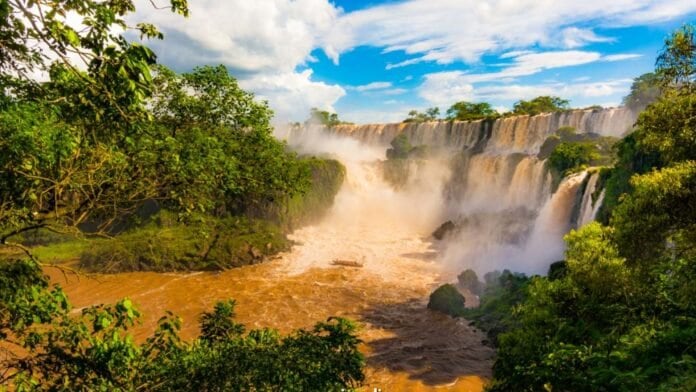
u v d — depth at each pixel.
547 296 13.34
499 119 62.41
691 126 7.48
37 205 7.69
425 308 27.72
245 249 37.19
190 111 14.21
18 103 6.44
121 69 5.29
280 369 7.32
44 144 6.41
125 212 9.16
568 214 35.03
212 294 30.09
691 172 7.30
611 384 8.52
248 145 16.30
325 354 8.05
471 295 29.84
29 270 6.49
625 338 10.17
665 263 9.99
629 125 49.44
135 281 32.16
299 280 33.22
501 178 51.62
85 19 5.29
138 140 8.15
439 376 19.53
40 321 6.43
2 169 6.32
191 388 7.12
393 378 19.38
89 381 6.52
